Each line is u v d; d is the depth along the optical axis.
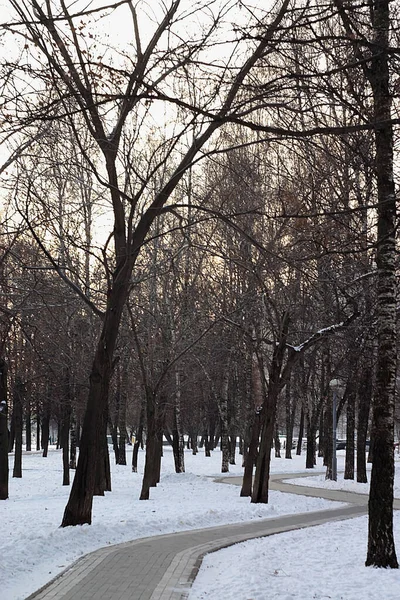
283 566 11.77
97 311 16.39
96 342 29.77
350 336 22.67
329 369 32.81
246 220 19.64
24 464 50.88
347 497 28.05
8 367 26.33
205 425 64.19
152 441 24.83
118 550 13.27
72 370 28.67
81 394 33.28
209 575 11.20
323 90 8.28
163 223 27.25
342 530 16.72
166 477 35.78
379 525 12.02
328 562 12.21
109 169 15.82
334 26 9.97
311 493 29.64
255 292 24.20
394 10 9.62
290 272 21.62
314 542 14.58
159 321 29.11
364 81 10.09
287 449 59.00
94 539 14.54
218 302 26.64
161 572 11.10
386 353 12.34
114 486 32.03
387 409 12.28
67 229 22.00
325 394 35.56
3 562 11.52
